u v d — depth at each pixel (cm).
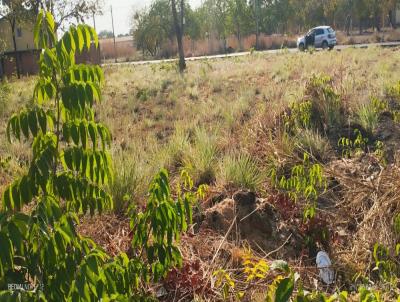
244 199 470
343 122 759
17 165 600
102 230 419
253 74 1594
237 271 370
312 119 762
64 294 211
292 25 5772
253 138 698
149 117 1023
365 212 472
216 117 924
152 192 264
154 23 5241
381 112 792
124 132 856
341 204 500
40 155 220
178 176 594
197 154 621
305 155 519
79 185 236
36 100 226
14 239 194
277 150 634
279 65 1739
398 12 5878
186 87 1403
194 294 329
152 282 340
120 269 225
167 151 677
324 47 3362
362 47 2825
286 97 915
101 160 236
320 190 532
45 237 206
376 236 420
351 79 1020
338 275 396
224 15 5403
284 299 222
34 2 2380
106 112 1023
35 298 202
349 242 444
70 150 230
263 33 5559
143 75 1869
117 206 473
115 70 2356
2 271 196
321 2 5497
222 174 549
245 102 1008
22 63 3141
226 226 444
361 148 675
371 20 5644
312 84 850
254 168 565
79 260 214
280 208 471
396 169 508
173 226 264
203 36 5766
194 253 392
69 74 217
